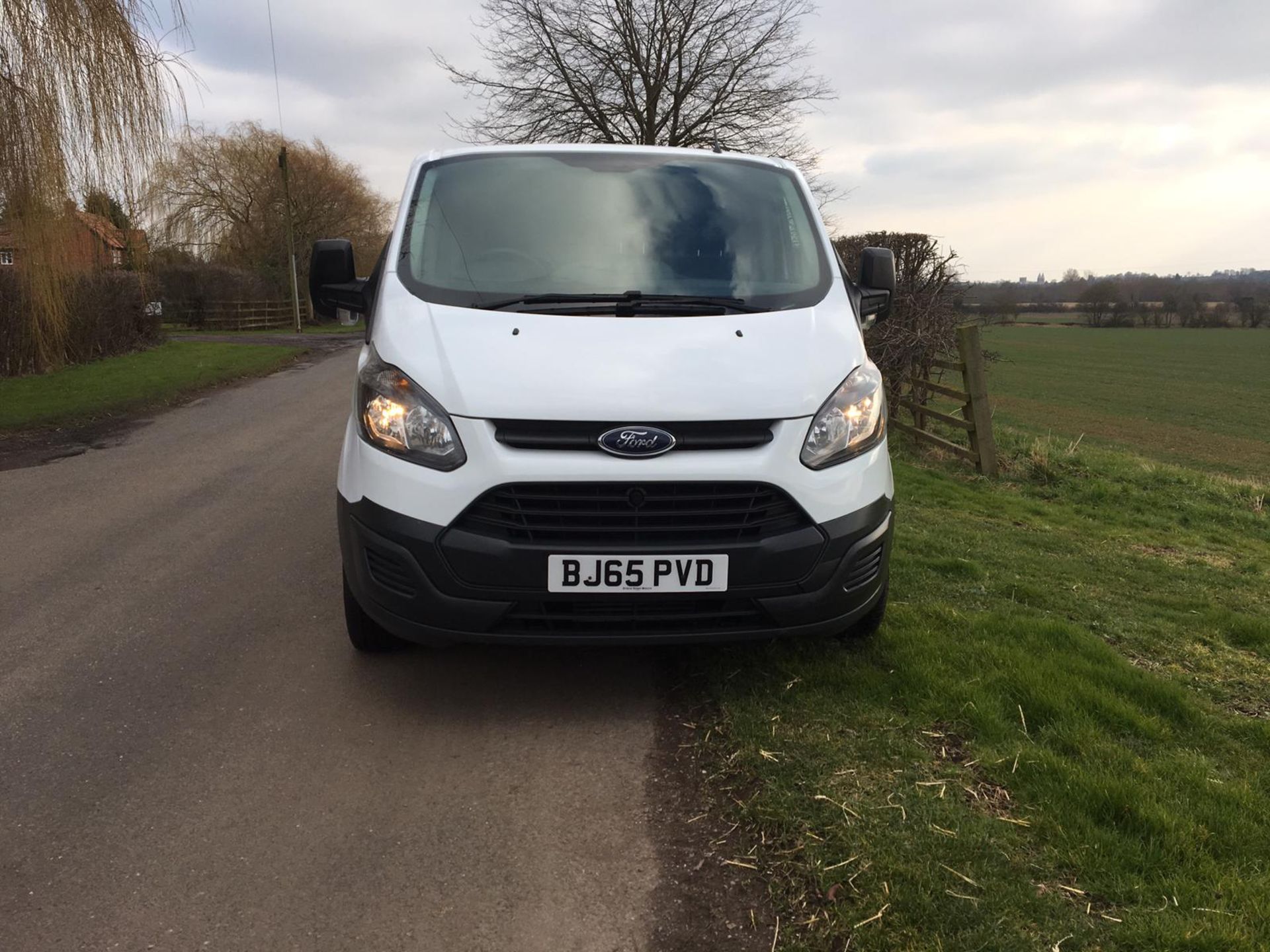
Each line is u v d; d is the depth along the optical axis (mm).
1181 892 2277
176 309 39781
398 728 3182
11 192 9438
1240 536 8258
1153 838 2473
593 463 2910
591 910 2264
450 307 3441
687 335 3295
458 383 3033
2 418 10133
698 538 2980
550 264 3715
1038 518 7930
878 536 3229
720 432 3006
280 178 49000
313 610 4305
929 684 3377
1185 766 2902
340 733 3145
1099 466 10633
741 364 3170
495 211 3947
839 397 3213
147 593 4543
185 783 2830
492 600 2951
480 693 3445
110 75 9461
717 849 2488
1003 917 2180
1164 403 32812
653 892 2326
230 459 8055
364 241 53688
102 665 3695
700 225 3955
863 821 2543
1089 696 3322
